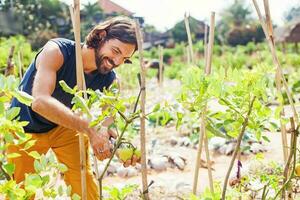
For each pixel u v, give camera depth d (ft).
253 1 7.89
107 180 17.78
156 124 25.67
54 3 84.94
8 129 5.99
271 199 8.46
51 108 8.09
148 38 169.07
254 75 6.84
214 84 6.86
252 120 6.99
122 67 37.91
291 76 29.37
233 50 126.11
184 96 7.14
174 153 20.20
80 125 8.07
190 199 7.55
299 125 7.58
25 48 51.34
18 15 73.00
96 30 8.84
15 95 5.88
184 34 167.94
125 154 8.04
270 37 7.88
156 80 64.90
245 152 19.51
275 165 9.93
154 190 15.89
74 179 10.05
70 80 9.20
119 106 6.96
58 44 8.97
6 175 6.38
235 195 9.23
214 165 19.31
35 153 6.45
